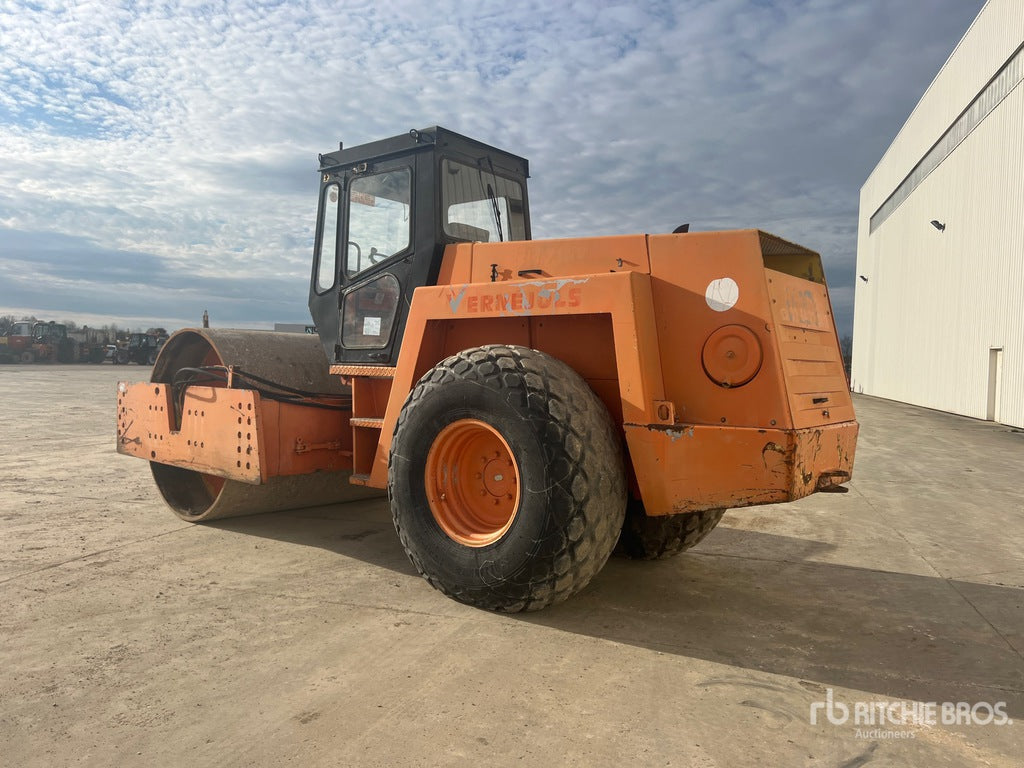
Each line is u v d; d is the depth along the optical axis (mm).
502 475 3350
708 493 3031
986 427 14742
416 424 3391
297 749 2105
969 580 4027
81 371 27750
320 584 3646
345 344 4488
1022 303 14906
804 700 2498
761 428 2986
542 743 2160
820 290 3689
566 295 3299
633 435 3127
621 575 3975
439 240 4012
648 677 2643
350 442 4652
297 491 4977
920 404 23312
